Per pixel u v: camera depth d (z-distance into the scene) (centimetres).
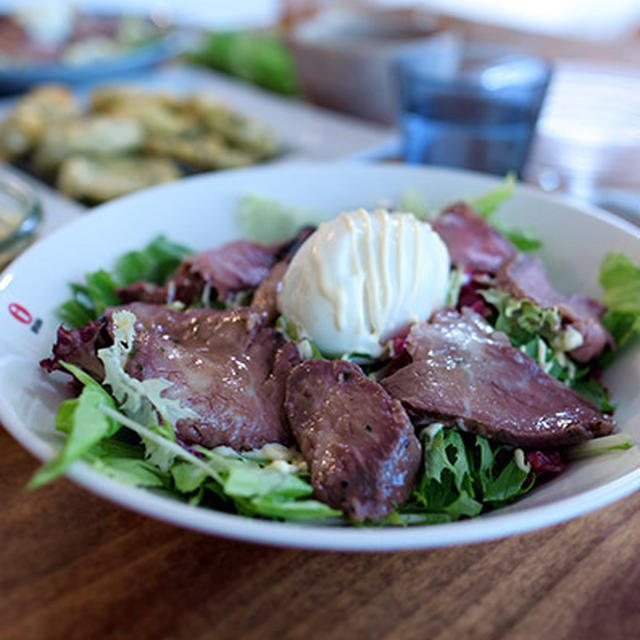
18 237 30
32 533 21
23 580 20
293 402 23
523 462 23
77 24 66
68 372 23
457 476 22
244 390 24
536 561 21
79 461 19
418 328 25
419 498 22
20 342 24
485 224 31
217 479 20
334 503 21
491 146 42
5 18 64
